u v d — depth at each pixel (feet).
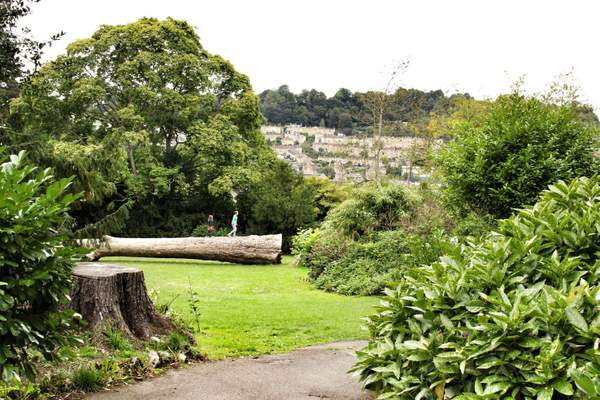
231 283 40.50
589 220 10.73
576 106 54.85
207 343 20.31
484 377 8.81
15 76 27.17
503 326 8.64
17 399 12.31
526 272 10.18
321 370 17.11
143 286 18.84
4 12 25.66
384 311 12.17
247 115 86.89
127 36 81.30
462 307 10.26
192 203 79.61
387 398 10.81
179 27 85.76
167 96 78.64
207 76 84.48
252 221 72.90
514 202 34.14
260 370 16.97
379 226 46.88
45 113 74.08
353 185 80.64
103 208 70.90
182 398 13.84
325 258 42.73
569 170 33.55
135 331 18.11
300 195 70.33
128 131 74.08
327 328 24.50
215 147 78.18
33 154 24.40
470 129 39.52
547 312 8.62
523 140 34.99
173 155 83.71
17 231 9.03
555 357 8.08
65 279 10.24
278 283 41.42
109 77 81.97
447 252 11.97
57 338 10.50
